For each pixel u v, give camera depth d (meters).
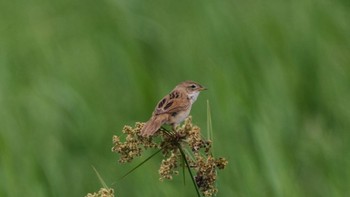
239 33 22.77
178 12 25.00
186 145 9.81
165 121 11.17
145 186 17.30
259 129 17.73
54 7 27.42
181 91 11.75
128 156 9.80
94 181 18.20
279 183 16.59
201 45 22.77
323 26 23.17
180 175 17.28
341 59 22.06
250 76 20.72
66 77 22.77
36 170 18.00
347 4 23.91
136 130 9.83
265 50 22.09
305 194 17.17
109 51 23.00
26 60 24.66
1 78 23.03
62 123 20.33
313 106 20.73
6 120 20.34
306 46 22.20
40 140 19.64
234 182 16.92
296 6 23.80
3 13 27.42
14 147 18.94
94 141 19.77
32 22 26.59
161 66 22.83
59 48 24.88
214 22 23.27
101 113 20.73
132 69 21.75
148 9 25.12
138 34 23.88
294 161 17.78
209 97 19.92
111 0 25.14
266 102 19.50
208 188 9.93
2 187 17.22
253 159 17.27
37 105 21.17
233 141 17.98
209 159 9.94
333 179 17.05
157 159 17.86
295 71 21.41
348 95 20.94
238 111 18.73
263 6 24.09
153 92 21.16
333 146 18.22
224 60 21.67
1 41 25.55
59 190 17.95
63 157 18.83
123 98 21.39
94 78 22.34
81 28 25.36
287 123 19.09
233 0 24.33
